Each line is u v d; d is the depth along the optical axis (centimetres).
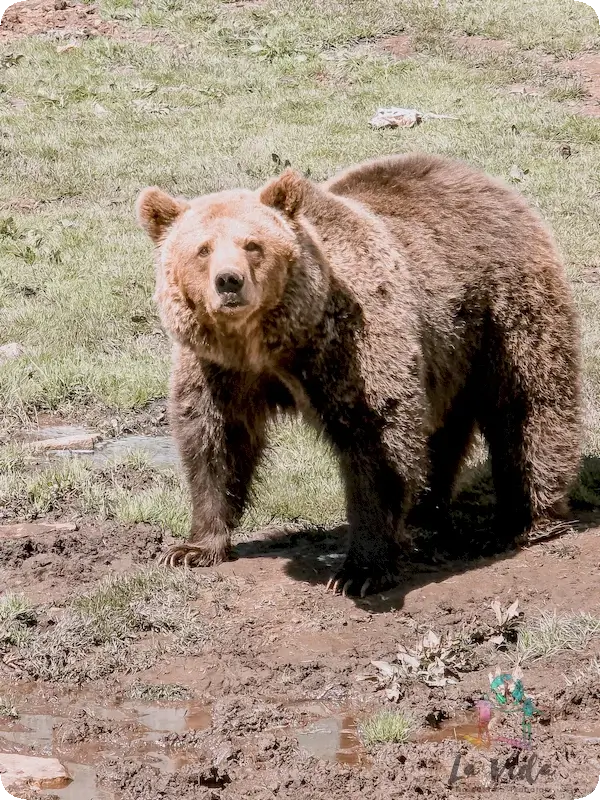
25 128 2584
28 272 1805
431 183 1015
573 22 3250
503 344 1020
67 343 1530
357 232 913
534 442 1025
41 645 831
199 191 2216
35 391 1362
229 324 828
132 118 2688
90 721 736
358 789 656
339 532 1058
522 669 793
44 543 986
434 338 965
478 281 999
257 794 654
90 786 669
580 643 818
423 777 661
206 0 3428
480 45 3147
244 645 834
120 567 956
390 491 912
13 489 1103
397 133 2550
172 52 3112
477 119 2634
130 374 1412
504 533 1041
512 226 1027
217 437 938
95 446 1258
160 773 671
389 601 894
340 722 743
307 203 897
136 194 2220
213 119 2689
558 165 2341
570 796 649
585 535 1016
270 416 965
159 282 875
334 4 3366
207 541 976
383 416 898
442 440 1071
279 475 1152
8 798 652
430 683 772
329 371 885
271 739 704
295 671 798
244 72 3005
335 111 2728
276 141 2502
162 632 859
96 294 1703
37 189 2238
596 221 2061
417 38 3172
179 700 776
